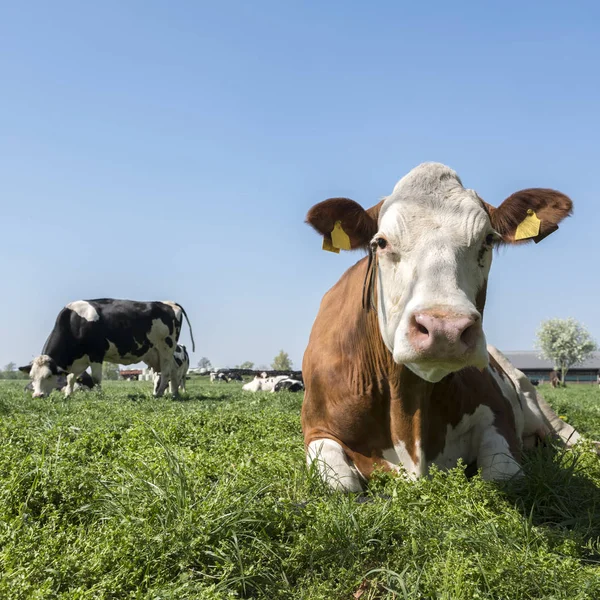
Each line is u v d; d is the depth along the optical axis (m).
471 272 1.99
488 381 2.58
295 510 1.82
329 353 2.51
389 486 2.14
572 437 3.42
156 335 8.80
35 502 1.88
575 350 34.47
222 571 1.52
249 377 26.27
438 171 2.17
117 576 1.42
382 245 2.07
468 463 2.48
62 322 8.37
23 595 1.32
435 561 1.55
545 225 2.19
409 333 1.81
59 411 4.90
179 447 2.88
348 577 1.52
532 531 1.77
